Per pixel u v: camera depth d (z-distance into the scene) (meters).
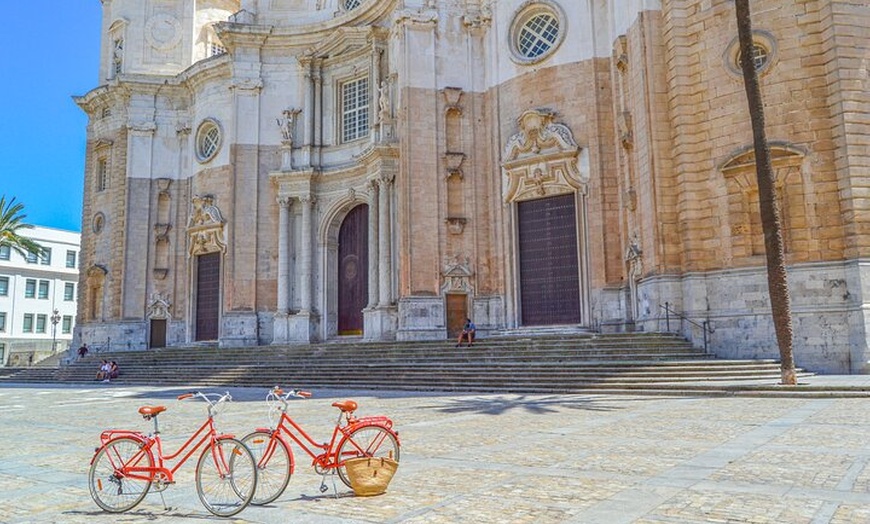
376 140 36.16
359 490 6.99
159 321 45.31
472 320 31.98
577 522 5.83
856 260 20.83
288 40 41.25
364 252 38.84
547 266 30.77
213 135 44.03
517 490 7.08
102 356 39.84
